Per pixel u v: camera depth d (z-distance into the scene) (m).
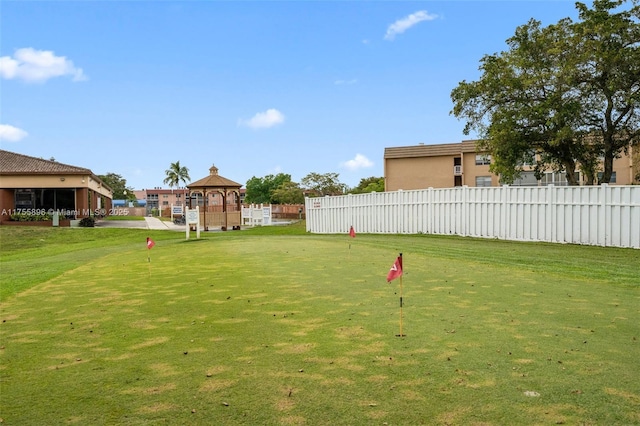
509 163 29.22
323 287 9.06
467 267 11.40
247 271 11.27
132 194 114.81
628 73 24.45
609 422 3.66
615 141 28.94
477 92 30.31
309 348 5.53
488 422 3.69
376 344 5.61
